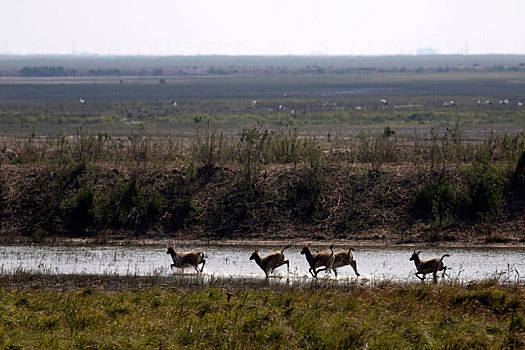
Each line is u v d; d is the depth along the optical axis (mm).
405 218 92000
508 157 106688
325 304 57188
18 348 46812
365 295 61125
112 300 58781
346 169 103312
